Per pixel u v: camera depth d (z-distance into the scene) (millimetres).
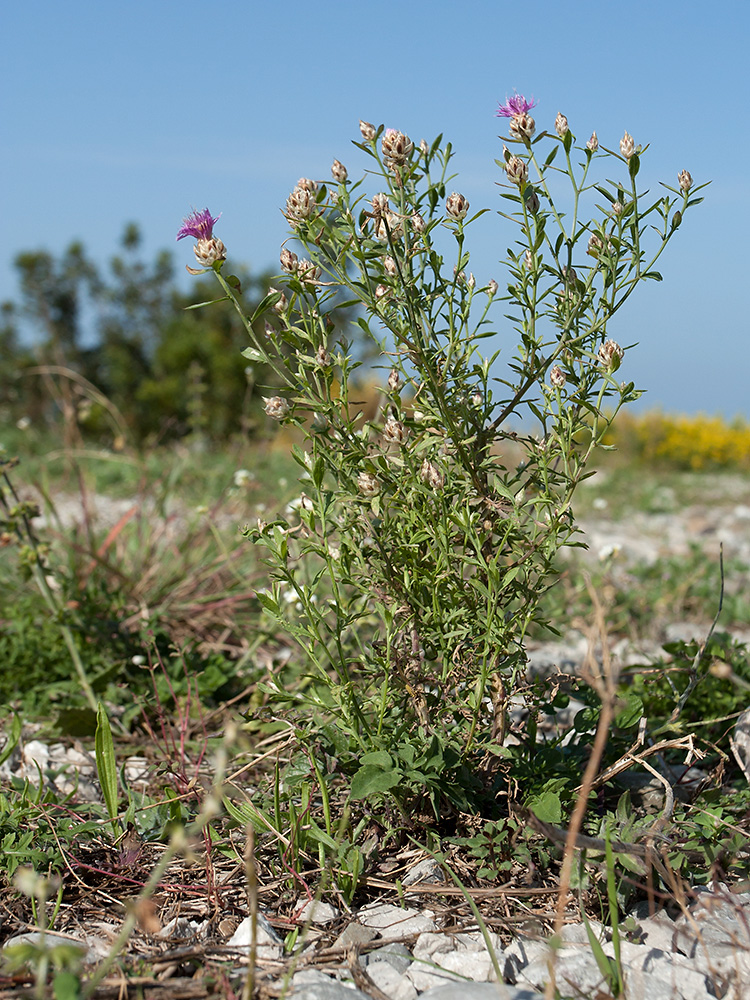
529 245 725
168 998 630
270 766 906
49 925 700
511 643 761
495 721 776
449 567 755
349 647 1013
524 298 744
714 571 1764
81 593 1235
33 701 1071
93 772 941
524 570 746
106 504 2240
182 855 771
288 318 737
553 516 732
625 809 737
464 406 750
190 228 706
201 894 734
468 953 668
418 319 735
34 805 811
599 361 725
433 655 789
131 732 1022
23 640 1146
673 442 5199
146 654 1141
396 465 775
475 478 755
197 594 1338
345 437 739
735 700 968
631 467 4988
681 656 1007
